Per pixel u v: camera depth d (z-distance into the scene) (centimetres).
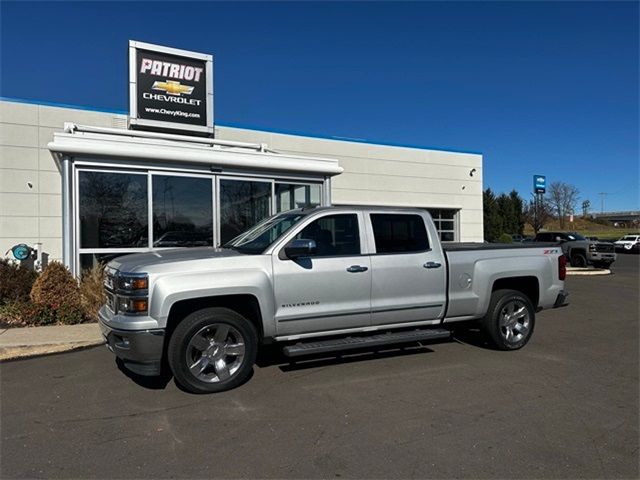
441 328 641
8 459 354
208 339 493
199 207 1020
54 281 823
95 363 603
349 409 446
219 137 1471
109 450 367
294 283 524
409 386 511
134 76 1168
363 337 573
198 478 326
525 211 5844
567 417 429
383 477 326
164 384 520
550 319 941
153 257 521
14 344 657
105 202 934
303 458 353
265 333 515
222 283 490
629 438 387
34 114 1175
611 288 1493
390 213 598
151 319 463
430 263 602
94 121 1249
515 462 346
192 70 1238
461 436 389
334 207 579
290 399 472
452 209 2031
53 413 441
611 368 584
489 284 641
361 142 1786
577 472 333
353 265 555
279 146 1588
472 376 547
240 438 387
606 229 8719
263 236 581
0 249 1129
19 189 1152
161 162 971
